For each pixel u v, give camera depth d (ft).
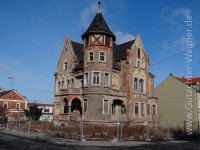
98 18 140.97
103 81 133.69
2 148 64.44
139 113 148.36
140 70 152.87
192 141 98.94
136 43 153.07
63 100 143.23
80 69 144.97
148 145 81.51
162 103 184.44
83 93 135.44
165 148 73.20
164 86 185.98
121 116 140.77
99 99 130.82
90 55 136.98
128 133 101.50
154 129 113.09
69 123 131.95
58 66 165.48
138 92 149.59
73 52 155.22
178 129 138.51
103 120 129.39
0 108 250.16
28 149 63.93
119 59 149.48
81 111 137.90
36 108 204.44
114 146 77.77
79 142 84.94
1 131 132.57
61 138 97.81
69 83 153.69
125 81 145.59
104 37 137.39
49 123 141.18
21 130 136.05
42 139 93.45
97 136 94.94
